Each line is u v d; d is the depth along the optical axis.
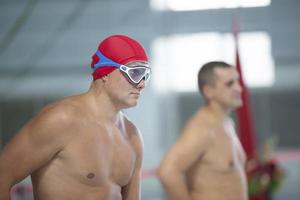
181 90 32.06
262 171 10.11
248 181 10.01
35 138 4.96
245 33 31.03
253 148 10.23
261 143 30.72
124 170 5.54
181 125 31.59
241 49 31.20
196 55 31.56
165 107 31.44
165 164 7.41
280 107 31.44
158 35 31.64
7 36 31.78
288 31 30.84
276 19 30.84
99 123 5.30
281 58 31.22
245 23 30.95
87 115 5.23
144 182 24.05
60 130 5.01
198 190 7.79
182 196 7.41
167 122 31.38
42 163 5.12
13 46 32.03
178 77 31.81
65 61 32.06
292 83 31.22
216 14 30.95
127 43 5.29
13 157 5.02
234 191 7.91
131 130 5.81
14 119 31.83
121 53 5.21
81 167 5.15
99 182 5.25
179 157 7.43
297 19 30.67
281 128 31.39
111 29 31.83
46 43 32.06
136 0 31.69
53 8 31.73
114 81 5.25
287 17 30.75
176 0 31.20
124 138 5.59
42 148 5.01
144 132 30.94
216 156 7.75
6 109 31.92
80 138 5.14
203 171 7.76
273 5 30.67
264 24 30.86
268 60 31.28
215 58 31.34
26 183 18.06
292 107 31.38
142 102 31.02
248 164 10.15
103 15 31.86
